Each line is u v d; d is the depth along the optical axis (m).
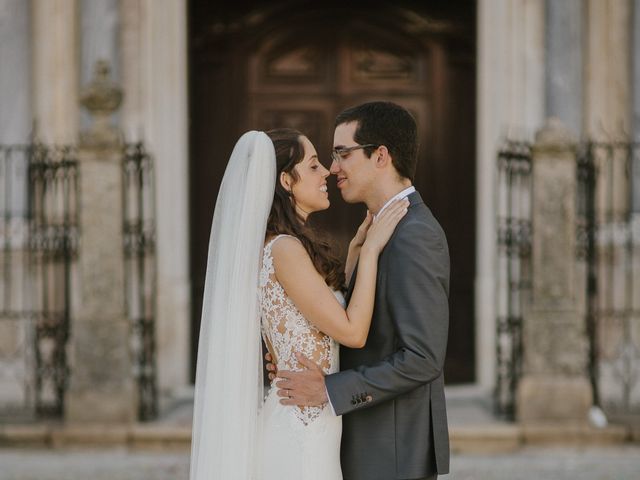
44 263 8.36
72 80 9.62
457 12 10.29
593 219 8.15
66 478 6.92
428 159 10.34
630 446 7.75
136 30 9.41
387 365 3.31
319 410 3.44
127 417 7.88
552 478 6.94
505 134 9.43
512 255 8.83
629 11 9.75
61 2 9.56
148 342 8.89
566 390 7.82
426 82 10.38
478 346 9.64
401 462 3.41
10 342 9.48
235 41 10.30
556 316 7.85
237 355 3.46
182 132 9.58
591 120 9.70
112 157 7.91
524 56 9.46
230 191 3.54
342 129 3.57
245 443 3.44
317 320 3.39
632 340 9.56
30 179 8.39
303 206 3.62
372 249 3.43
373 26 10.37
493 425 7.86
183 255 9.57
